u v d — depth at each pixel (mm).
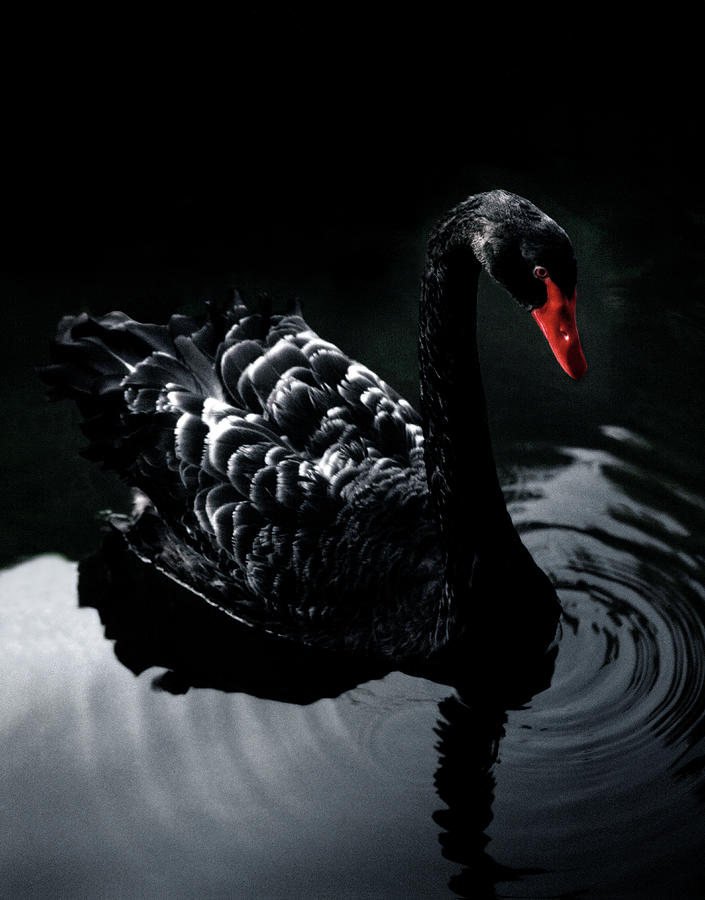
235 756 5375
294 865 4883
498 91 9062
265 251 8008
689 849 4824
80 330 6352
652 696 5496
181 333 6160
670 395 7059
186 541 6039
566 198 8219
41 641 5992
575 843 4879
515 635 5645
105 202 8383
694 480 6602
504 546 5465
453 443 5211
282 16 9617
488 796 5102
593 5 9688
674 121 8789
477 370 5117
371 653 5719
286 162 8617
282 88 9117
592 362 7254
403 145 8680
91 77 9219
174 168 8617
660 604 5973
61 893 4855
